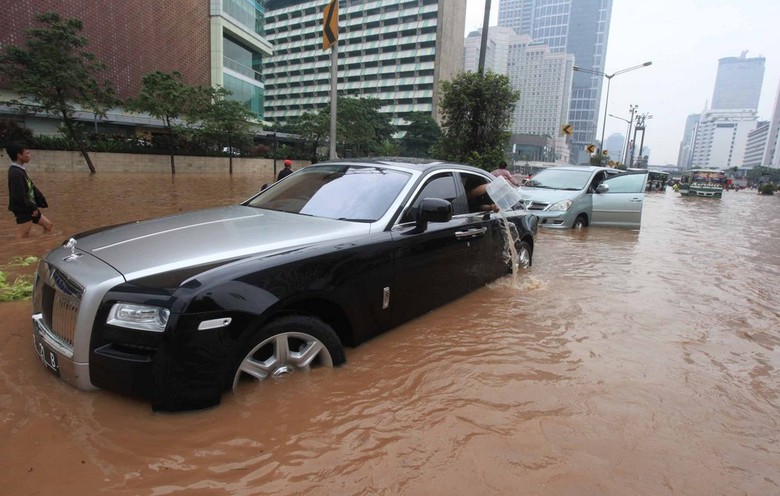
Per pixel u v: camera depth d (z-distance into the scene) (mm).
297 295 2744
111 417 2416
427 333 3945
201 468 2148
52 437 2268
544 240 9289
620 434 2645
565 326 4336
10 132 22906
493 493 2111
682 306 5219
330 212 3750
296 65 114500
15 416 2406
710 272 7094
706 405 3023
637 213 11117
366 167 4293
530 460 2365
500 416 2762
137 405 2498
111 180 21172
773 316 5016
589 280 6191
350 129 48156
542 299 5094
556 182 11734
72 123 24688
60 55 22562
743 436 2697
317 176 4371
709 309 5160
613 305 5105
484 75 14086
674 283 6285
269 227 3281
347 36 105375
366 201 3797
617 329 4363
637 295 5582
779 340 4301
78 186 17281
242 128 34062
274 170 39531
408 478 2182
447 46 98000
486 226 4992
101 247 2848
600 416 2822
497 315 4477
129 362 2328
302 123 47688
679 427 2752
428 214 3643
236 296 2453
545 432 2621
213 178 28281
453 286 4457
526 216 6172
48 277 2684
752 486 2262
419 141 77938
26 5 30703
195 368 2363
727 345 4102
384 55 100875
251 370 2650
